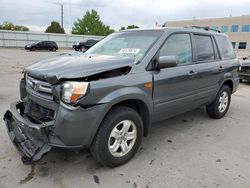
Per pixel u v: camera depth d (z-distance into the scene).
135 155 3.47
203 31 4.57
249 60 10.32
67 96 2.57
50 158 3.31
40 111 2.95
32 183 2.78
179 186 2.82
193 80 4.04
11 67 12.97
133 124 3.20
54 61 3.22
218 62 4.76
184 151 3.66
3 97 6.29
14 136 3.18
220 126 4.78
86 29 59.69
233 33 61.34
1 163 3.14
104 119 2.88
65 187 2.74
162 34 3.68
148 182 2.87
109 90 2.79
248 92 8.40
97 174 3.00
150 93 3.28
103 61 3.06
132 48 3.62
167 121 4.95
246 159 3.48
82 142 2.72
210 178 2.99
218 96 4.93
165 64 3.23
